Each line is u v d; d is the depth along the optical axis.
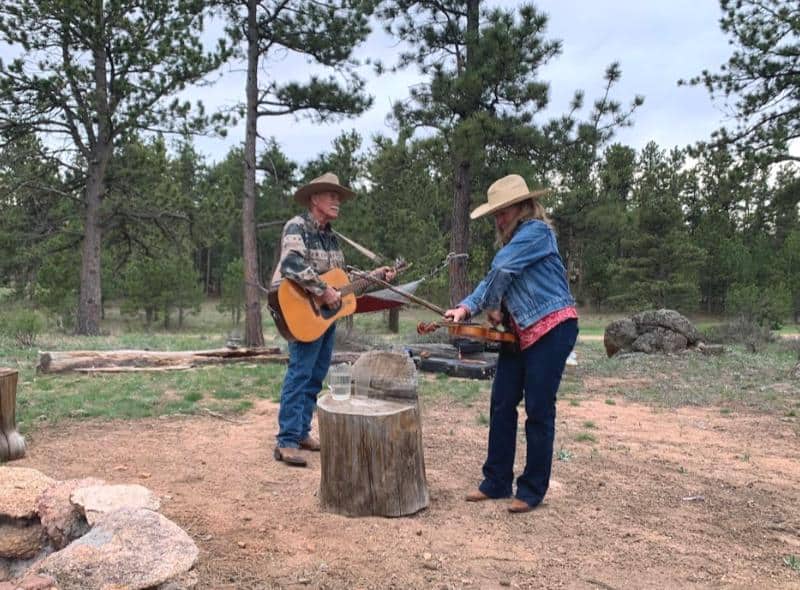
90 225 22.09
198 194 25.11
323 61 16.22
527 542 3.38
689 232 41.06
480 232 21.39
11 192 21.81
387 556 3.18
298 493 4.05
